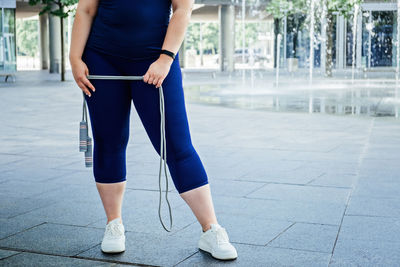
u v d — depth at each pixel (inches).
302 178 203.3
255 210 161.2
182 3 120.3
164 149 122.1
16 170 224.2
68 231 143.6
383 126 346.9
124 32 119.6
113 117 125.3
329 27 1135.0
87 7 123.0
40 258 123.9
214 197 176.7
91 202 173.2
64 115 432.8
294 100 559.2
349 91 698.2
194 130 338.6
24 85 869.2
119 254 126.3
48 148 278.1
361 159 238.2
